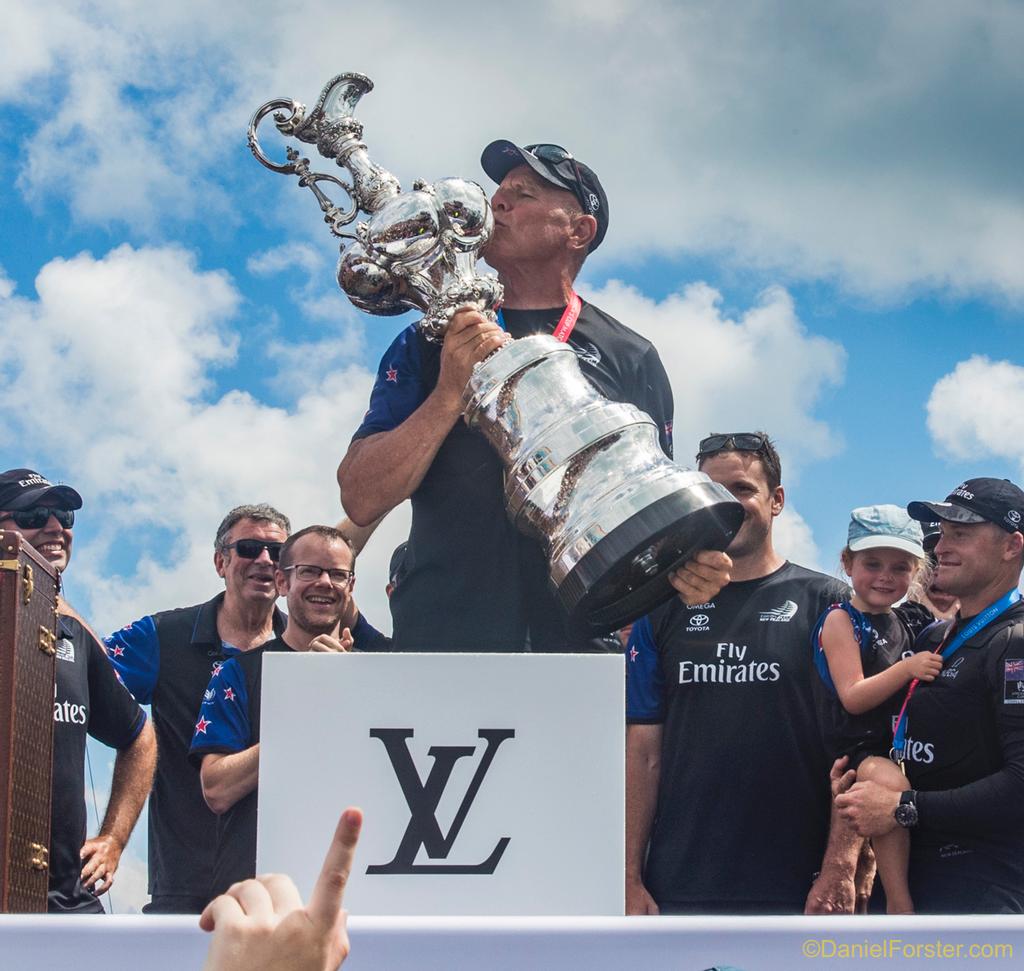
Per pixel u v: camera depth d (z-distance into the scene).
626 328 3.58
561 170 3.48
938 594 4.25
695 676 3.59
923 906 3.33
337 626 3.82
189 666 4.42
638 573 2.70
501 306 3.51
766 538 3.73
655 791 3.64
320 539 3.83
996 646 3.38
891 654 3.71
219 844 3.46
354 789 2.11
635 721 3.67
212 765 3.46
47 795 2.43
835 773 3.51
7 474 4.21
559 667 2.14
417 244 2.94
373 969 1.83
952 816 3.28
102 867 3.82
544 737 2.14
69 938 1.80
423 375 3.33
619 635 3.90
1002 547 3.50
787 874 3.45
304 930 1.14
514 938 1.84
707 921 1.85
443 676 2.13
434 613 3.20
